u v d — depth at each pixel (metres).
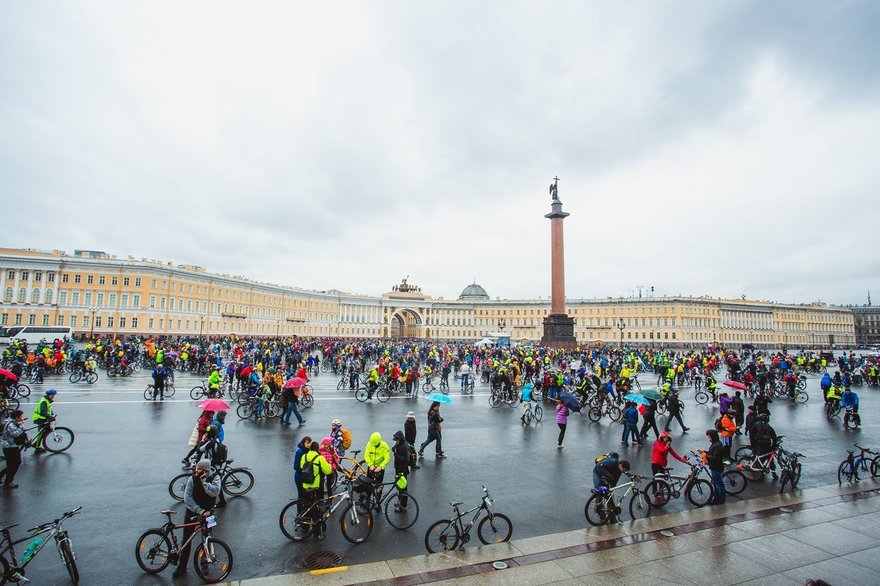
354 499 10.85
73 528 9.99
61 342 42.00
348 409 24.56
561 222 69.81
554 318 67.88
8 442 12.09
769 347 143.75
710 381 29.17
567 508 11.82
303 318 132.12
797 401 30.98
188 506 8.62
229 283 104.12
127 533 9.85
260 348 51.72
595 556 9.17
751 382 32.38
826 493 13.22
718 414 25.97
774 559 9.16
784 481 13.47
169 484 12.06
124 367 34.91
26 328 59.66
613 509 10.85
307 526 9.78
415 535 10.12
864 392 36.41
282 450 16.22
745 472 14.48
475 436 19.52
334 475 10.72
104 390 27.84
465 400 29.25
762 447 14.50
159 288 86.06
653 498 11.96
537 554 9.22
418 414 23.58
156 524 10.30
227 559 8.32
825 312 163.38
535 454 16.84
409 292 174.62
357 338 131.12
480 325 158.38
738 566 8.86
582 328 142.88
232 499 11.84
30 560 7.91
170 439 17.08
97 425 18.92
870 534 10.41
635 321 135.38
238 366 29.16
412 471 14.59
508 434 20.00
